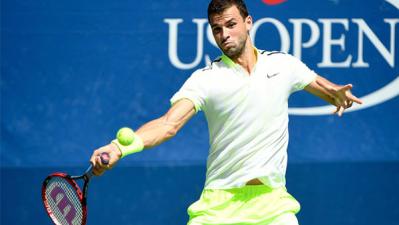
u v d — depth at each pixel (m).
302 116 28.22
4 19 27.89
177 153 28.08
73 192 18.28
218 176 20.09
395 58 28.47
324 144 28.27
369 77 28.41
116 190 28.03
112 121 28.03
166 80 28.08
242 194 20.00
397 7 28.45
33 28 27.97
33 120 27.97
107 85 28.05
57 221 18.83
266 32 28.14
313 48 28.25
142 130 18.14
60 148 27.98
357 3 28.34
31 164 27.95
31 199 28.08
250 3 28.14
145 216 28.05
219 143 19.84
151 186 28.06
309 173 28.22
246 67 19.73
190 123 28.06
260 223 20.12
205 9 28.14
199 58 28.16
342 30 28.34
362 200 28.36
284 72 19.97
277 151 19.86
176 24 28.09
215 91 19.41
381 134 28.41
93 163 16.91
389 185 28.39
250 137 19.61
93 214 27.97
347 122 28.33
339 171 28.28
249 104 19.48
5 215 28.02
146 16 28.08
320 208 28.27
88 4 28.06
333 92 20.72
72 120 28.00
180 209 28.14
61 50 27.98
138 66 28.06
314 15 28.23
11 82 27.91
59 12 28.00
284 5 28.20
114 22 28.06
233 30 19.31
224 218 20.12
